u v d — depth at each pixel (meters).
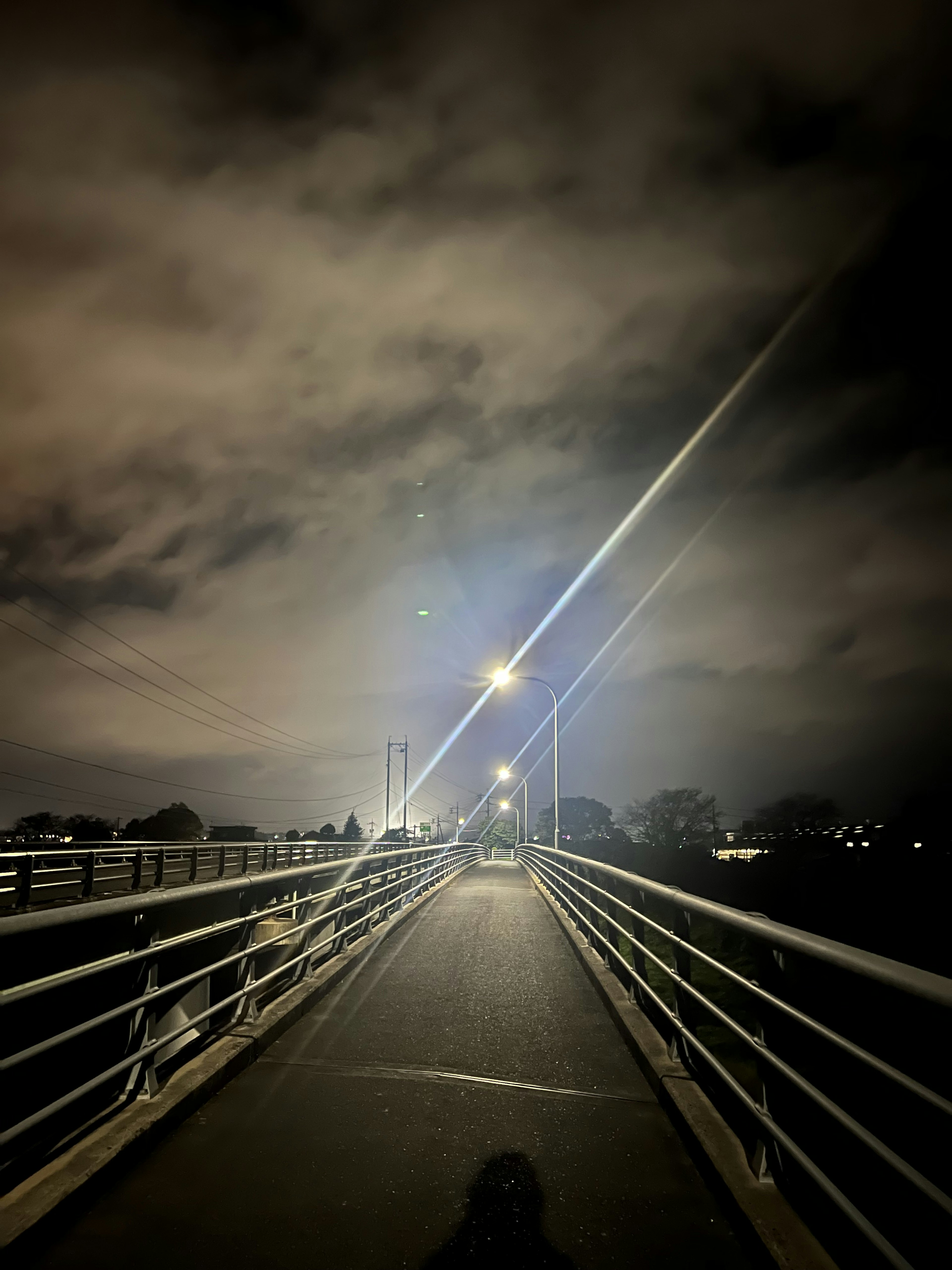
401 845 45.53
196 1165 4.07
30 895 17.47
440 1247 3.33
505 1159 4.22
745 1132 4.24
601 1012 7.66
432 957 10.72
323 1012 7.48
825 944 3.01
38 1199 3.36
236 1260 3.19
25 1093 6.50
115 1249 3.26
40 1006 6.75
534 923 14.95
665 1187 3.93
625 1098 5.23
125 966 4.28
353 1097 5.14
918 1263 3.98
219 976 10.45
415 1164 4.14
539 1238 3.43
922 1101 2.28
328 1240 3.36
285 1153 4.24
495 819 123.31
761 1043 3.68
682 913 5.65
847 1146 4.90
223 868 30.16
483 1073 5.71
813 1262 2.98
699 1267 3.23
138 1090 4.56
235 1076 5.52
